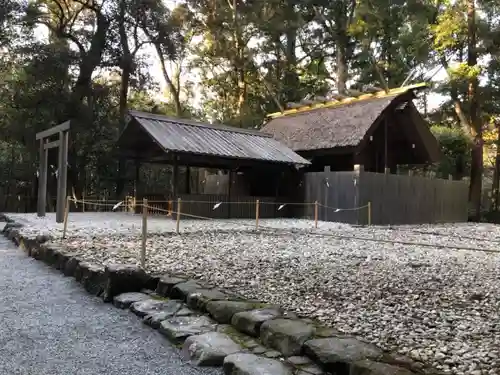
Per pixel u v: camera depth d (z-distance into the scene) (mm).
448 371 2324
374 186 13211
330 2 23406
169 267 5086
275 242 7797
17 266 5906
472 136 20594
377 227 12086
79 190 18703
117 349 3000
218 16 23328
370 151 17109
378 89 16562
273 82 25266
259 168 14922
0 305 3984
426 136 16750
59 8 18828
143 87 20406
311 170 17438
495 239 9492
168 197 14391
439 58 21047
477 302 3797
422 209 14922
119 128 19406
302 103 19141
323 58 26797
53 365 2719
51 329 3383
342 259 6000
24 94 17469
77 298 4320
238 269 5078
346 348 2549
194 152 11695
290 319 3111
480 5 19047
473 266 5660
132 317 3701
